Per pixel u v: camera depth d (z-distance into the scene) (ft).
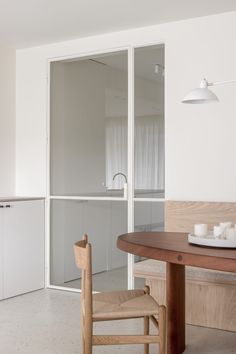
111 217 15.15
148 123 14.46
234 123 12.87
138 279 14.66
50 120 16.46
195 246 8.48
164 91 14.10
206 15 13.26
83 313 8.32
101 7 12.62
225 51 13.05
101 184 15.35
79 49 15.69
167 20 13.71
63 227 16.12
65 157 16.12
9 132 16.78
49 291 15.81
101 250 15.34
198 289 12.06
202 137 13.34
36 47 16.60
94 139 15.53
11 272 14.89
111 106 15.19
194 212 13.21
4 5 12.43
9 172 16.79
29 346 10.55
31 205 15.70
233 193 12.89
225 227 8.80
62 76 16.21
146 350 9.32
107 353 10.19
